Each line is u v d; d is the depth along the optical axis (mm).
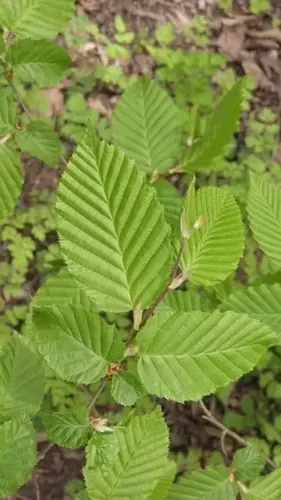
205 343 288
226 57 1230
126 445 329
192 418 998
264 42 1337
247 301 522
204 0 1326
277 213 556
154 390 285
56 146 580
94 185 282
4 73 537
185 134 979
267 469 978
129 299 290
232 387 1021
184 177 1101
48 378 872
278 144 1232
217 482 615
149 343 290
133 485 322
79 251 285
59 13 523
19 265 977
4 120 568
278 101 1290
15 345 349
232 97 486
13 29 520
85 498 356
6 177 575
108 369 294
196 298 578
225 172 1140
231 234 292
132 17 1243
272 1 1374
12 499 860
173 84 1191
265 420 1016
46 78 537
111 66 1167
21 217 1002
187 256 294
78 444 316
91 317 285
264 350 287
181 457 967
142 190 285
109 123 1124
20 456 321
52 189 1036
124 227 286
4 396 338
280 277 540
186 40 1284
